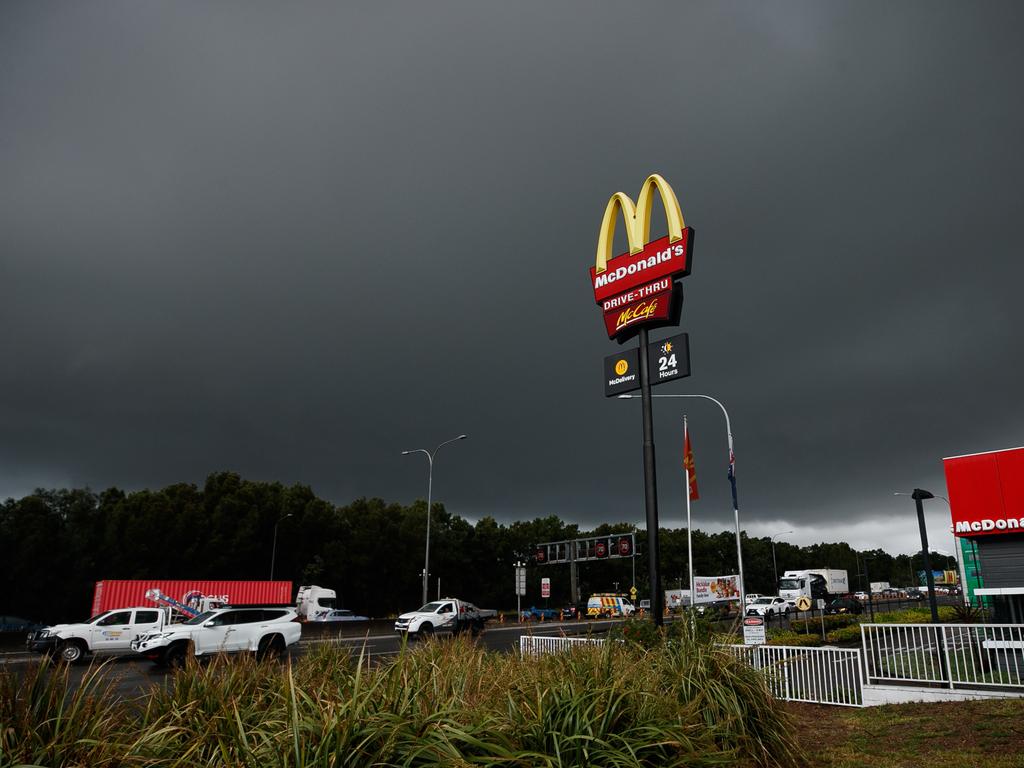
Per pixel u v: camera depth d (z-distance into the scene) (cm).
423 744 436
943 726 856
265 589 4391
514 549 9488
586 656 715
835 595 5956
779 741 731
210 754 468
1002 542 1491
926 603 6825
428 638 831
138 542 5725
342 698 496
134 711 586
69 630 2372
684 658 798
